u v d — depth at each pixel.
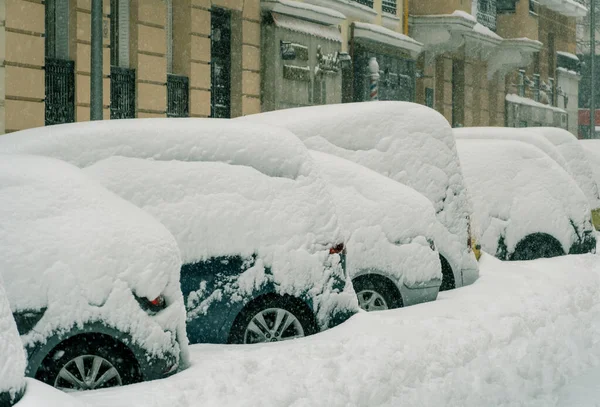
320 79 32.38
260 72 30.14
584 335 10.91
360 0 36.00
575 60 66.25
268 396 7.12
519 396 8.48
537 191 16.03
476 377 8.73
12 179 7.94
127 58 24.64
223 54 29.02
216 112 28.72
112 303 7.60
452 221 12.88
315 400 7.27
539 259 15.34
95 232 7.74
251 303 9.21
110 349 7.67
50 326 7.44
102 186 8.45
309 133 12.48
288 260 9.31
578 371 9.67
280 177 9.55
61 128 9.20
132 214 8.11
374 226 11.11
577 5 62.94
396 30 39.19
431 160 12.86
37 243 7.59
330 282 9.55
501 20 50.56
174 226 8.98
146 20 24.83
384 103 12.90
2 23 20.39
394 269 11.10
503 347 9.85
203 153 9.31
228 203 9.22
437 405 7.89
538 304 11.62
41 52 21.27
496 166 15.96
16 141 8.98
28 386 5.59
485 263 14.07
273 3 29.78
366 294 11.08
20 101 20.81
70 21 22.25
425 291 11.27
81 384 7.59
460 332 9.70
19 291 7.41
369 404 7.59
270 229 9.31
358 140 12.59
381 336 8.94
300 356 8.21
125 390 7.07
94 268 7.61
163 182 9.06
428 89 43.31
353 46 35.34
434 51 42.72
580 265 14.96
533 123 56.91
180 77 26.84
